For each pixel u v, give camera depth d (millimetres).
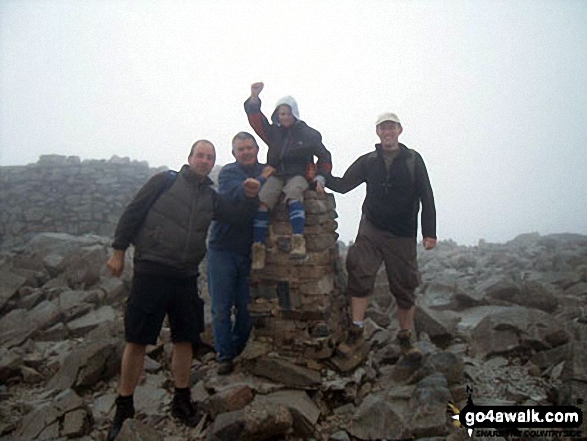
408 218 3783
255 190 3420
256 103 3869
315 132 3885
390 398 3344
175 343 3238
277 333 3771
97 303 5457
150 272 3025
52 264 6129
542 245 9727
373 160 3852
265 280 3832
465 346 4211
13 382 3863
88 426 3160
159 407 3420
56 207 13297
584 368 3373
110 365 3826
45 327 4789
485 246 10352
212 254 3783
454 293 5371
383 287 5723
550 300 5035
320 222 3746
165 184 3189
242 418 2822
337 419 3250
